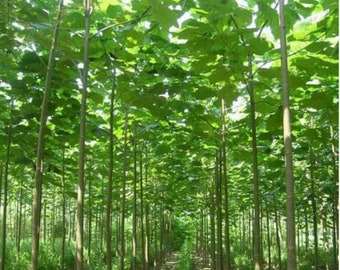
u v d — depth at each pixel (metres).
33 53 4.60
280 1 2.97
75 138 6.36
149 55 5.52
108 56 5.20
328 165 8.45
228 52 4.09
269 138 6.21
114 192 13.04
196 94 5.23
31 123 6.09
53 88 5.28
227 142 7.23
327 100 4.70
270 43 4.28
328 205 11.88
